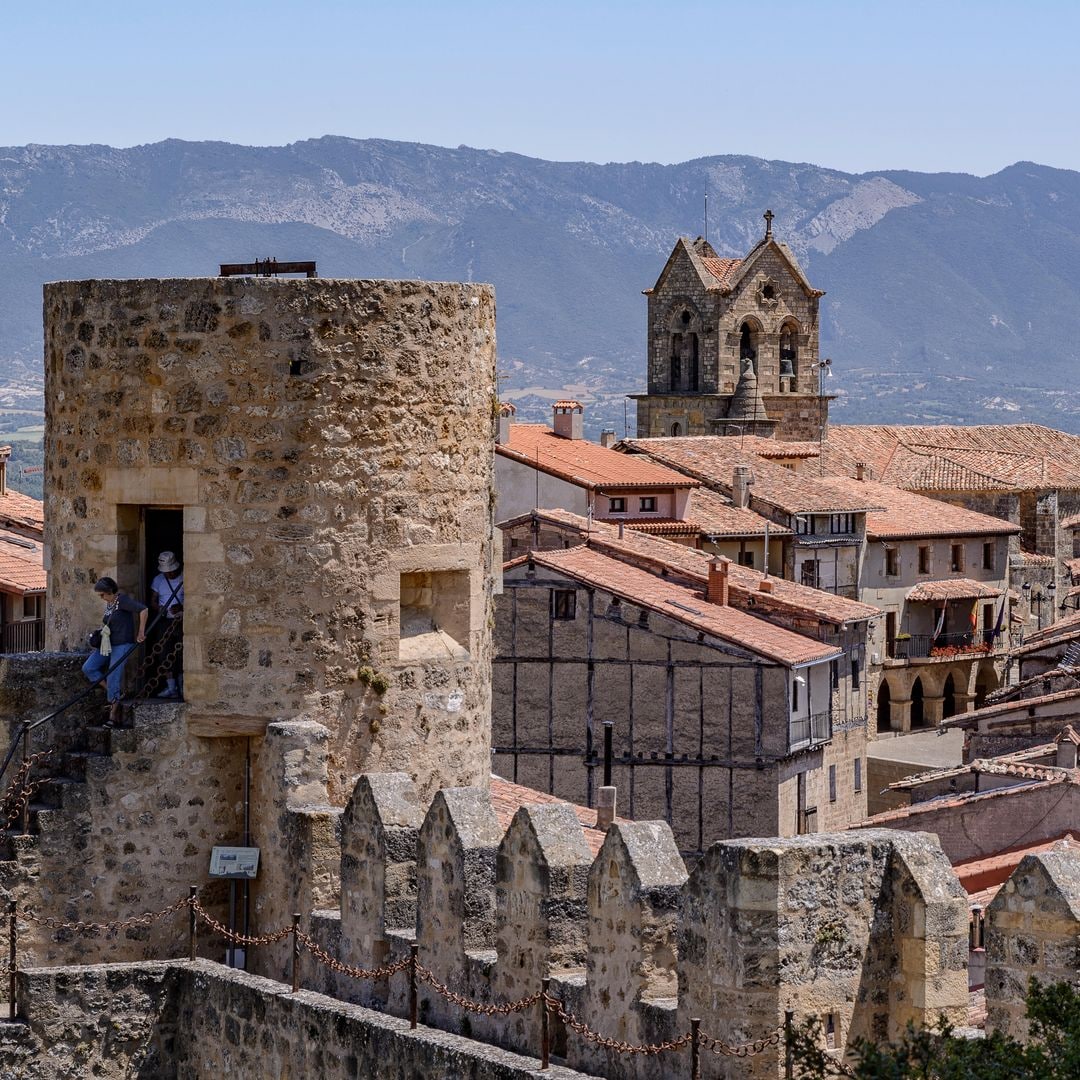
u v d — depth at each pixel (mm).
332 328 35844
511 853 30406
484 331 38094
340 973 33625
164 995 35062
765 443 172500
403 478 36562
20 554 92125
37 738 36562
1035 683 96250
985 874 63344
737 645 109312
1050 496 184250
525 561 113125
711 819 110562
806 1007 26422
